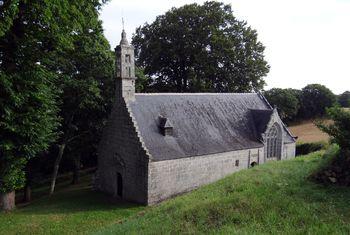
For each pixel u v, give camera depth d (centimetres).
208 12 5753
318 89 7994
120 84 3322
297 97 8044
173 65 6056
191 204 1783
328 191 1565
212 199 1761
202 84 5641
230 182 2138
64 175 5681
